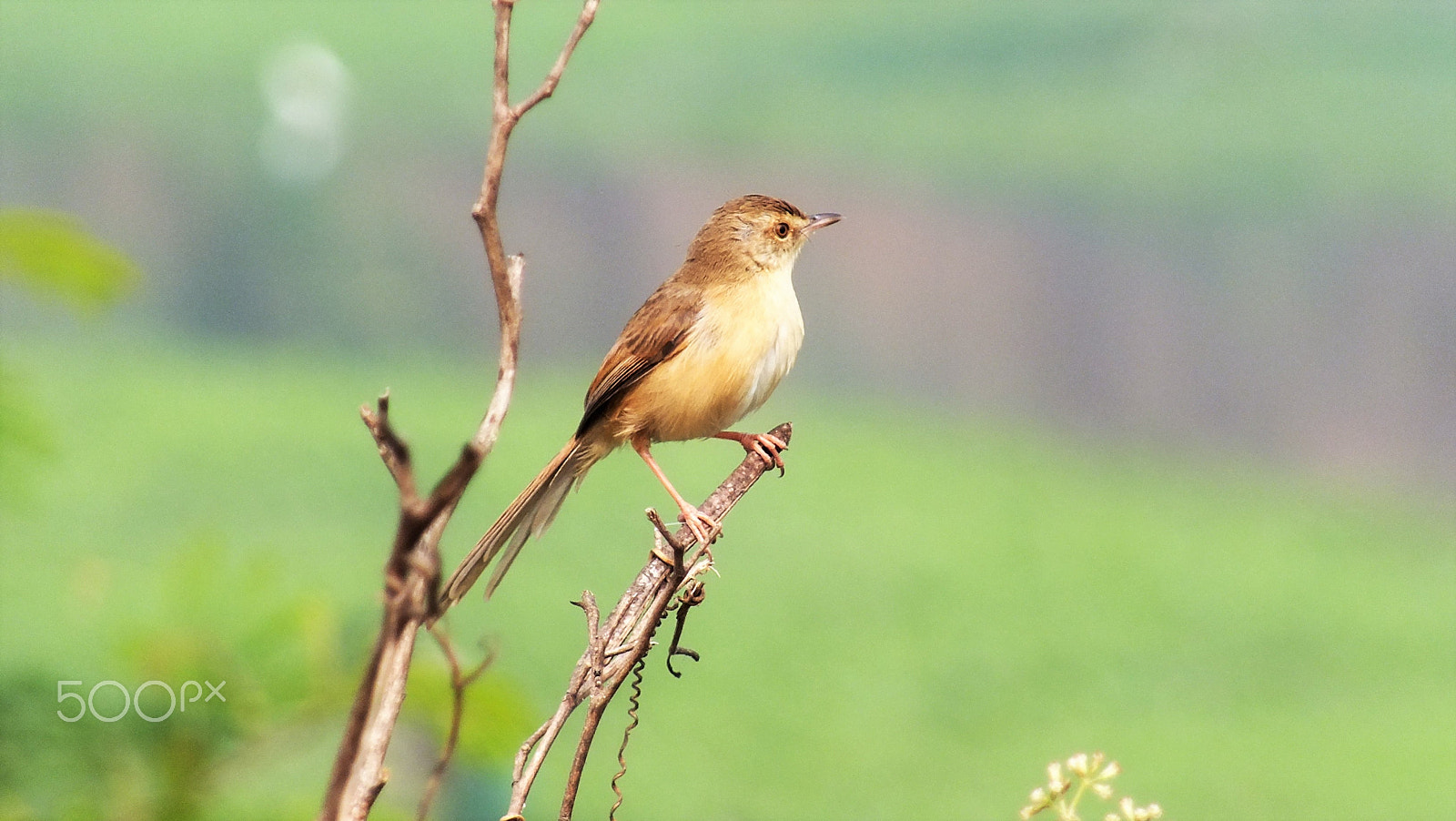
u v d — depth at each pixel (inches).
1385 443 1114.7
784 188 1537.9
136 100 1637.6
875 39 1900.8
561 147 1624.0
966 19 1937.7
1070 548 768.3
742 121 1672.0
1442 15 1792.6
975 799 470.0
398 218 1513.3
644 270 1486.2
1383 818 454.0
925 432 1079.6
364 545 634.2
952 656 580.1
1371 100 1578.5
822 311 1376.7
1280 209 1390.3
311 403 964.6
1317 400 1182.3
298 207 1524.4
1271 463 1061.1
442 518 80.6
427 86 1787.6
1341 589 713.0
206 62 1756.9
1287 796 474.0
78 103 1642.5
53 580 449.7
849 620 633.0
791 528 778.2
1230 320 1299.2
